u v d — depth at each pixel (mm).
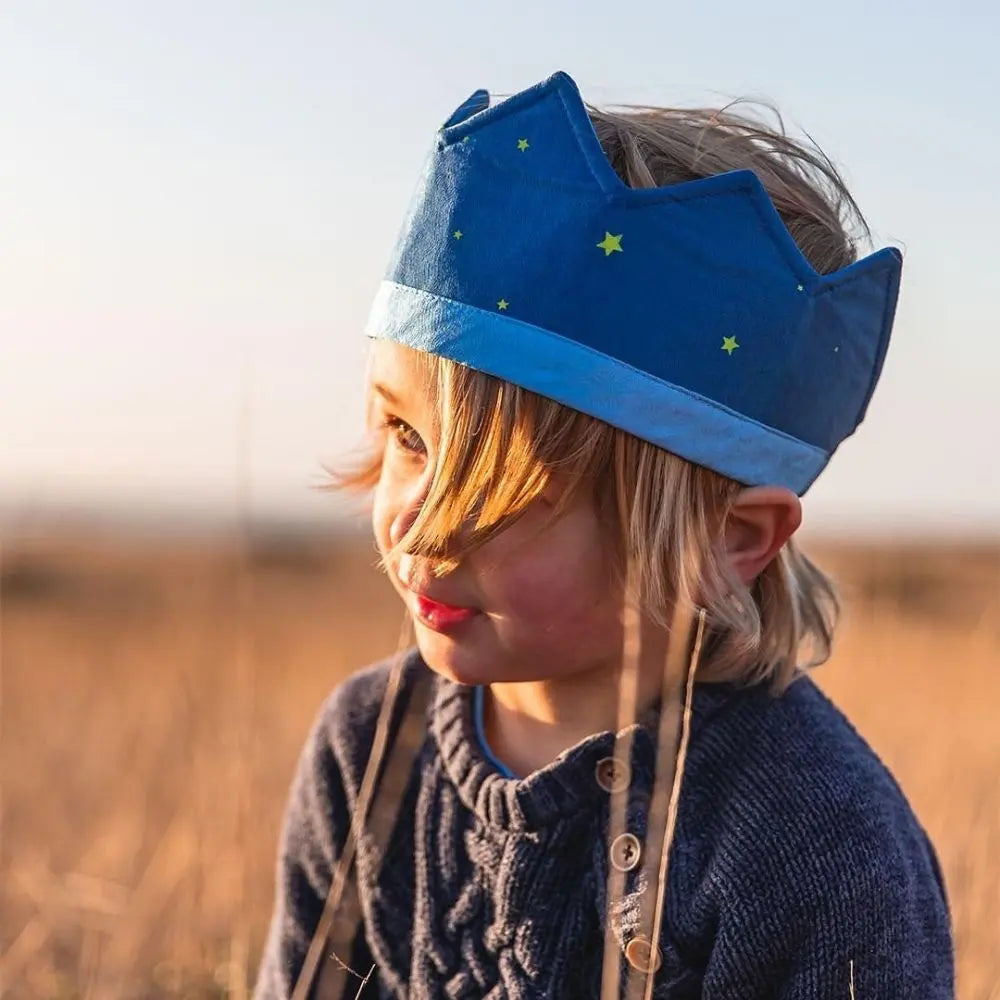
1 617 8695
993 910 2254
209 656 4234
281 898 1939
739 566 1529
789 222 1613
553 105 1503
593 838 1570
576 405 1435
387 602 9078
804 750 1558
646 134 1589
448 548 1473
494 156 1515
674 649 1474
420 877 1701
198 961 2480
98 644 7801
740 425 1489
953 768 3062
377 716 1885
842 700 3779
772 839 1487
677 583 1479
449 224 1517
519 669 1527
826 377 1566
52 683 5828
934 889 1587
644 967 1479
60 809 3631
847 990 1436
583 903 1565
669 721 1481
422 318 1499
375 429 1641
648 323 1459
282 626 8336
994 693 4094
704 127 1644
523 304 1457
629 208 1459
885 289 1622
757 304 1487
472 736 1709
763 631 1622
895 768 3086
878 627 3887
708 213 1479
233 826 2775
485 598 1496
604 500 1489
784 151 1678
